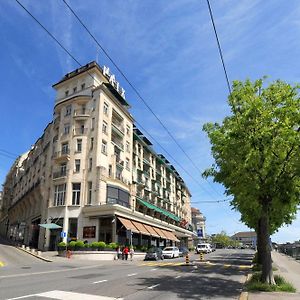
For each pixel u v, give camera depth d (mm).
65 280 15312
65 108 48156
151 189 64688
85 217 40969
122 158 50000
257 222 23297
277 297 10742
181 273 20266
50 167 47312
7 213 89688
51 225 40031
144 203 55031
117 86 53094
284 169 13516
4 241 50156
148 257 37750
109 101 47688
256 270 21125
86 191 42312
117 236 41156
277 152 13484
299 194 13984
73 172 43344
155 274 19281
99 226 40188
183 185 92875
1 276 17000
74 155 44094
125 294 11547
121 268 23766
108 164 45062
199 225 129500
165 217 71250
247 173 13883
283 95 14047
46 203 46094
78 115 45625
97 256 34625
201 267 25812
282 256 54000
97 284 13977
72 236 41219
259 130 13547
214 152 17734
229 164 15125
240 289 13508
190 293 12242
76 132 45219
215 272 21375
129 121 54281
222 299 11070
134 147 58375
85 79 48844
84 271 20734
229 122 15734
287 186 13359
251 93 14711
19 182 81125
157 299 10703
